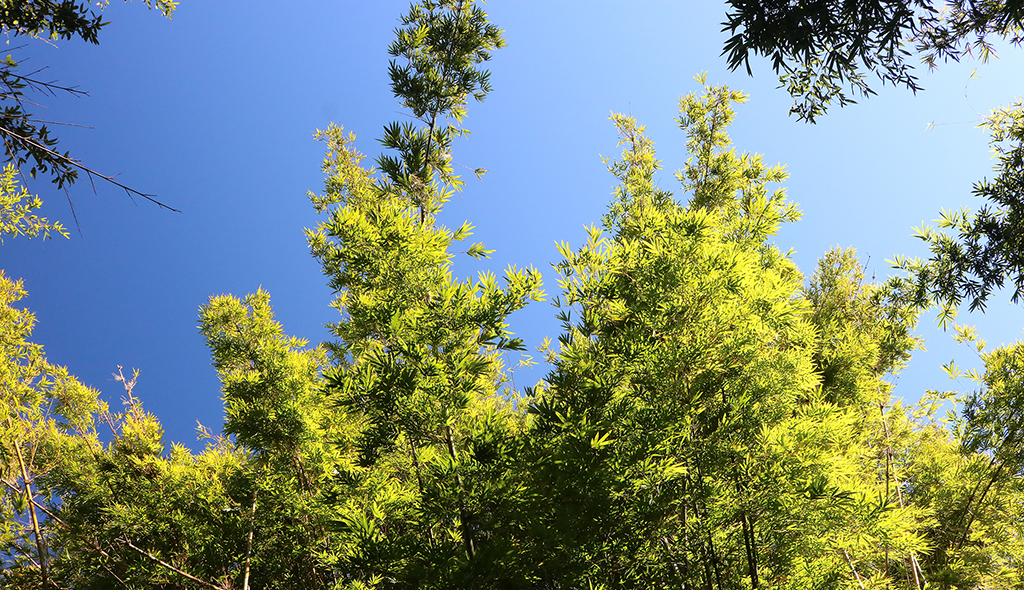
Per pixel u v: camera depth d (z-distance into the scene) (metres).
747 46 2.71
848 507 3.78
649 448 3.65
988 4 3.01
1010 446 4.95
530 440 4.15
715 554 3.97
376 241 3.91
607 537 3.89
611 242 4.54
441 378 3.68
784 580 4.00
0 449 5.54
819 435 4.04
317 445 5.48
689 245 4.14
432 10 4.69
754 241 5.73
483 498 3.57
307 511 5.10
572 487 3.66
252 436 5.44
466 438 4.09
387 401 3.69
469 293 3.91
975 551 4.89
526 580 3.72
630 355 3.96
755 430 4.04
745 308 4.08
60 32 3.44
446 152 4.52
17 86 2.71
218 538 5.59
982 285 4.30
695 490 3.83
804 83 3.19
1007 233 4.08
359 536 3.86
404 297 3.91
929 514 5.04
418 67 4.58
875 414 5.60
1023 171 4.01
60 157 2.62
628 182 7.43
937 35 3.12
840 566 4.22
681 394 3.91
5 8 3.23
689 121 7.65
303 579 5.70
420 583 3.62
